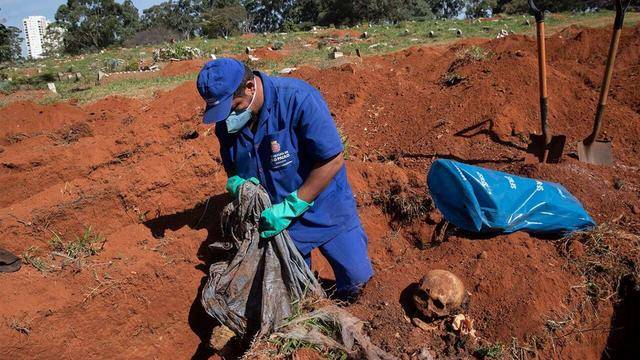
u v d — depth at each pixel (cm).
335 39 2214
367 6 5022
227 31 5059
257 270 330
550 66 623
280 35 2823
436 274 322
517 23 2111
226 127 318
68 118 844
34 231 412
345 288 353
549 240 375
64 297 351
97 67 2156
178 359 390
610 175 441
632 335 339
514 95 550
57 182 546
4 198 541
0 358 314
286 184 317
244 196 321
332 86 688
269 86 292
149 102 870
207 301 331
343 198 328
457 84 618
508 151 486
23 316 329
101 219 438
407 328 320
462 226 379
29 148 679
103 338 359
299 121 292
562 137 451
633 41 683
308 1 6391
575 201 380
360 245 342
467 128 527
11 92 1398
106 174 483
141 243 411
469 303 335
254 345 312
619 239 365
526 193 366
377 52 1560
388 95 642
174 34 4919
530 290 330
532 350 308
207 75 273
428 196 431
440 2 6350
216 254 410
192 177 473
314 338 306
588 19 1894
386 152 539
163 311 387
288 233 328
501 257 355
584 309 335
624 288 347
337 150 294
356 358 300
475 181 356
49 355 334
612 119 516
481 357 305
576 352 317
